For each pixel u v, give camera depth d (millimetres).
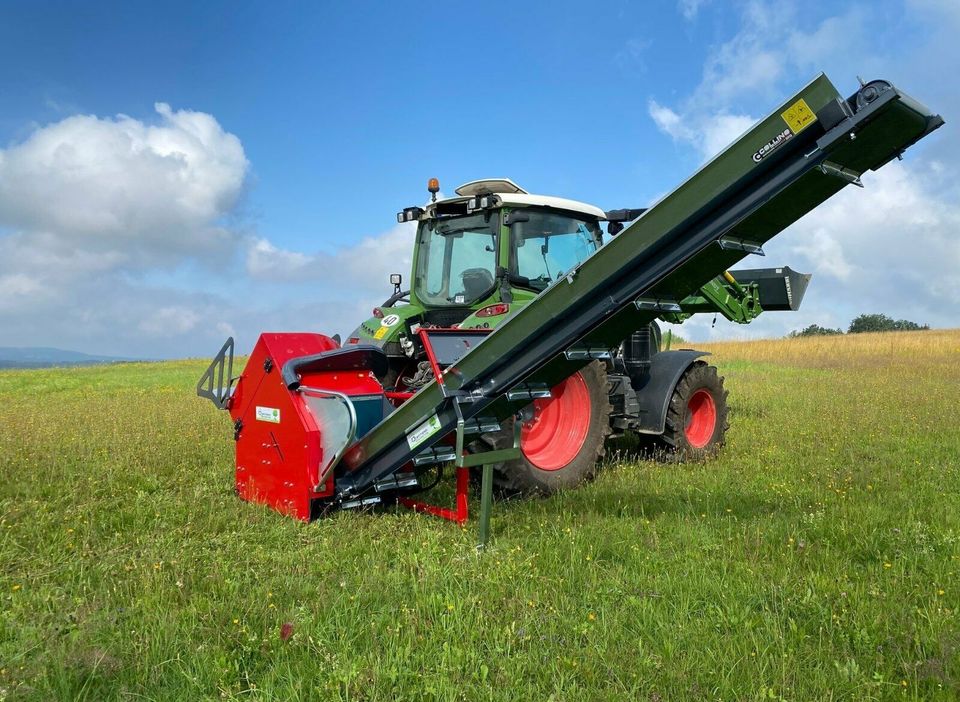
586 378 5555
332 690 2311
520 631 2701
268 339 4617
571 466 5367
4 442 6461
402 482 4492
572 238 6109
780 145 3080
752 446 7254
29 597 3051
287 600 3078
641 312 3771
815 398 11500
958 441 7184
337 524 4156
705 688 2369
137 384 17578
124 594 3123
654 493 5164
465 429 3957
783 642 2643
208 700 2262
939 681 2379
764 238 3621
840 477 5547
